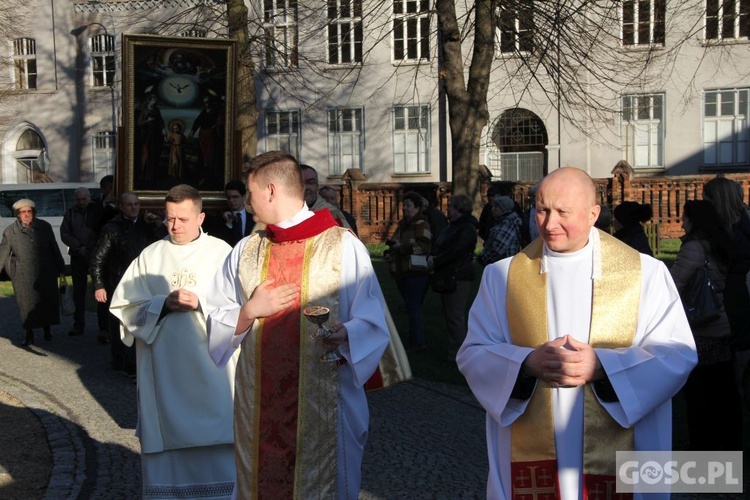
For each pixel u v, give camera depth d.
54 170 31.00
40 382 8.46
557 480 3.03
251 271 3.74
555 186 3.00
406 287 9.45
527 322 3.11
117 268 8.65
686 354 3.00
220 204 9.60
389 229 22.61
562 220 2.99
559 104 16.80
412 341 9.42
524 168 26.97
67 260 18.20
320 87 27.83
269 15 19.44
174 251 5.15
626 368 2.90
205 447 4.85
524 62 16.27
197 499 4.86
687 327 3.08
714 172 25.83
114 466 5.84
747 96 25.52
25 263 10.32
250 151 16.84
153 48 9.30
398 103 27.36
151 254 5.20
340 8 18.81
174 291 4.91
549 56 15.29
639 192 21.73
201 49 9.45
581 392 3.02
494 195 12.60
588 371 2.88
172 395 4.88
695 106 25.73
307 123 28.20
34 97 31.08
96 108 30.69
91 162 30.78
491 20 15.94
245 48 16.73
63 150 30.95
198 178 9.65
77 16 30.53
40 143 31.73
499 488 3.14
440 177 27.28
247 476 3.68
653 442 3.04
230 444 4.88
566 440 3.03
